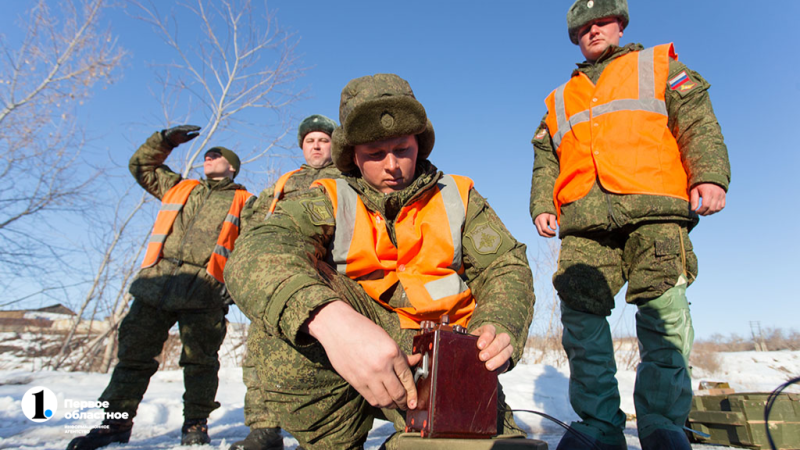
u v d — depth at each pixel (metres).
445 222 1.47
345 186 1.54
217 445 3.37
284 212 1.39
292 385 1.26
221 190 4.03
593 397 2.30
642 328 2.32
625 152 2.39
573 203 2.52
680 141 2.41
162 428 4.04
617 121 2.45
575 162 2.58
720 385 3.66
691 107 2.39
